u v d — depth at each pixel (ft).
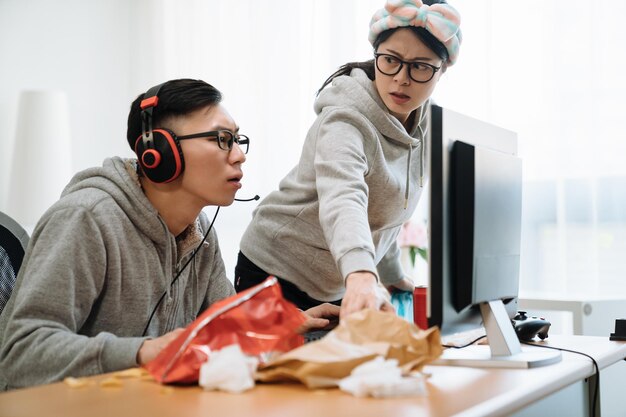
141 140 4.23
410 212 5.81
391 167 5.41
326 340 3.05
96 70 12.17
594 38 8.70
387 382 2.81
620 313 7.66
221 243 11.40
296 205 5.51
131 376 3.16
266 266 5.76
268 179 11.13
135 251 4.29
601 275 8.63
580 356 4.17
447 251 3.71
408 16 4.73
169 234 4.45
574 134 8.81
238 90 11.51
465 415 2.55
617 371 5.73
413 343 3.14
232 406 2.63
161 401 2.71
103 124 12.21
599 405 4.30
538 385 3.16
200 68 11.85
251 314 3.17
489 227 3.97
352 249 3.96
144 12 12.32
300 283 5.68
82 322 4.03
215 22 11.76
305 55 10.91
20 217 10.46
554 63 8.92
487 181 3.95
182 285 4.72
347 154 4.78
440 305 3.63
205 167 4.20
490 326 4.02
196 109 4.22
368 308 3.35
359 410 2.59
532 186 9.06
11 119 11.40
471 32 9.46
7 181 11.28
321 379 2.92
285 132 11.04
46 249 3.95
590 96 8.71
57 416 2.48
